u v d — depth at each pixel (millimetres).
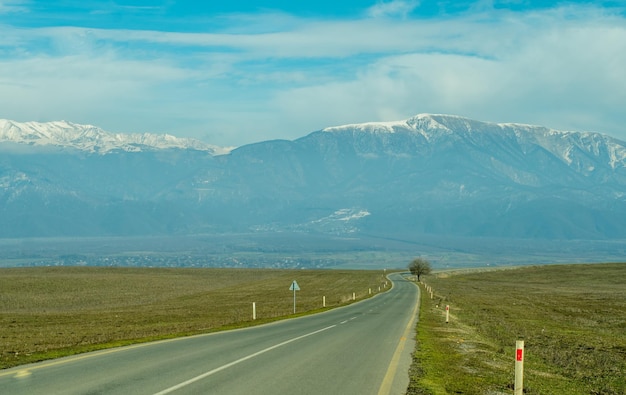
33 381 16281
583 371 22109
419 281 134750
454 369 19578
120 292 85375
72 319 45500
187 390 15234
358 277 144125
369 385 16359
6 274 115062
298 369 18781
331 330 32781
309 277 141250
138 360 20344
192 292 89500
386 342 26734
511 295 83562
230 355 21797
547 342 31000
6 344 25969
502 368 20562
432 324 37469
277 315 47906
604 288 107500
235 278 131250
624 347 30297
